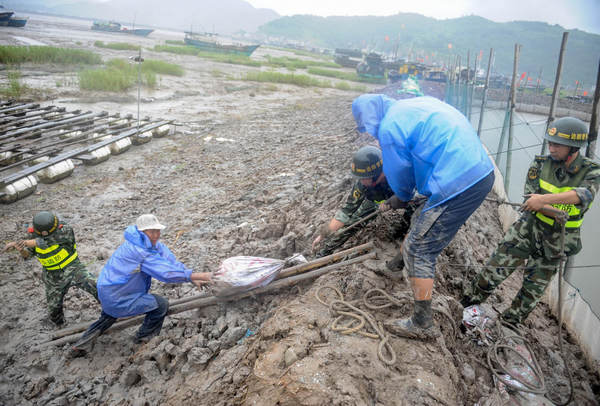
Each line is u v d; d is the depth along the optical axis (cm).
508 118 766
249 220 685
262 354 312
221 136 1352
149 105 1762
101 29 8200
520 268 382
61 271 428
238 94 2317
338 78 4075
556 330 457
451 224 279
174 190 873
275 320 350
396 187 317
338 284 393
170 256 415
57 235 419
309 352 299
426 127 282
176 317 446
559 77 577
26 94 1641
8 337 436
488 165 278
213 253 590
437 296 367
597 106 436
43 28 6862
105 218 733
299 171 912
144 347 407
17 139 1001
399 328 310
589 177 331
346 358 285
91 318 473
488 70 972
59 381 383
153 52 4209
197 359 370
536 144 629
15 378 383
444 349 306
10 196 765
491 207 795
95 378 382
